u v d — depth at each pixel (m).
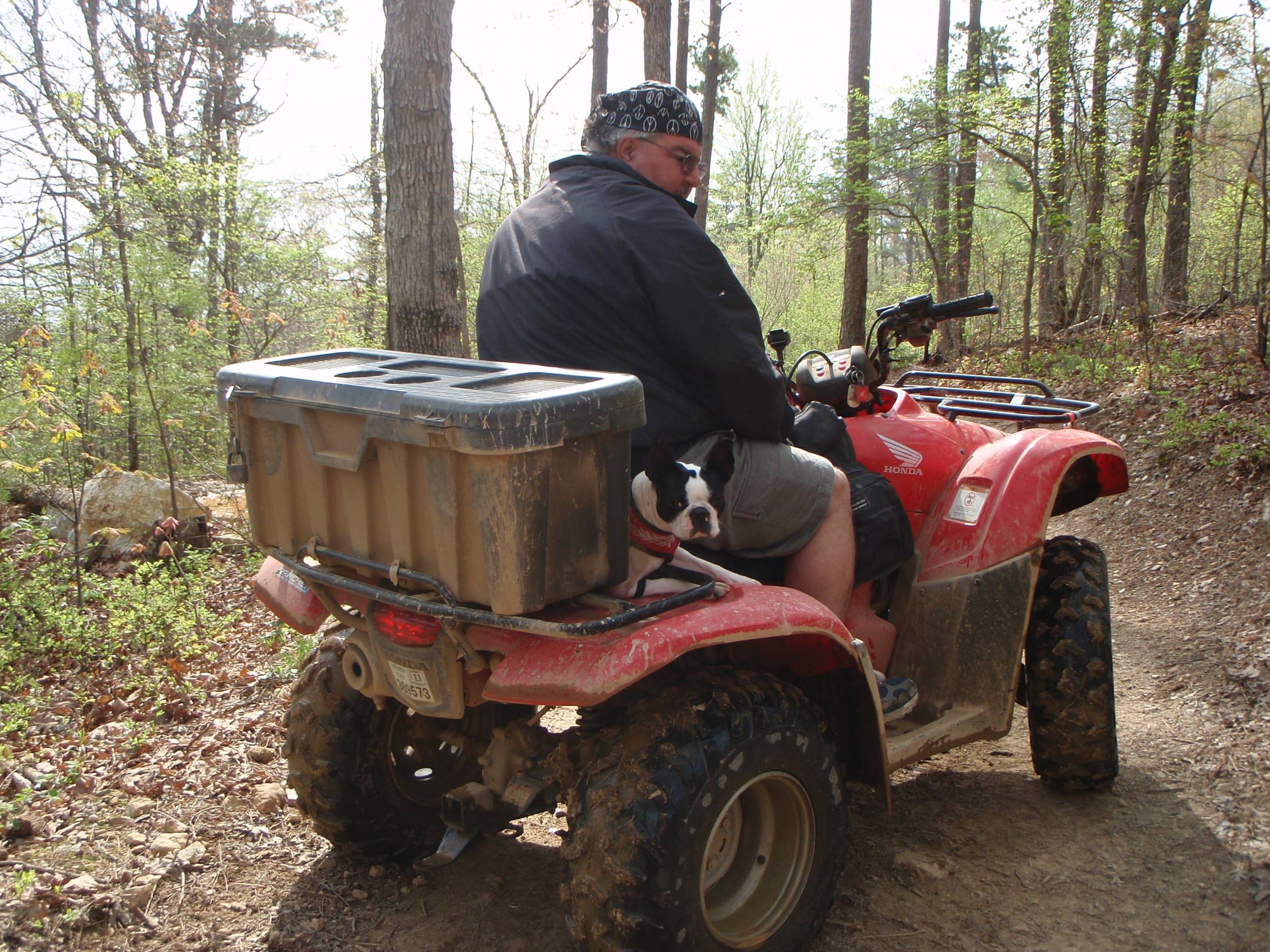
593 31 15.11
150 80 19.73
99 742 3.84
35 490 7.76
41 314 7.47
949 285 17.28
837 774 2.45
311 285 12.82
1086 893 2.69
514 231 2.67
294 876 2.90
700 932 2.12
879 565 2.98
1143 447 7.55
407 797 2.96
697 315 2.42
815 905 2.42
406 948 2.57
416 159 6.21
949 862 2.88
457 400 1.83
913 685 3.08
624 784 2.08
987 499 3.17
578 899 2.06
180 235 10.80
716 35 18.30
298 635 5.14
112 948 2.53
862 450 3.36
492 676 2.12
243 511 7.80
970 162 14.61
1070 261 16.42
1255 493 5.91
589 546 2.02
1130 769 3.39
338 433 2.13
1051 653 3.12
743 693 2.27
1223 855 2.80
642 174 2.71
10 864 2.87
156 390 8.72
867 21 15.32
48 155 8.10
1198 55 11.09
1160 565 5.61
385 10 6.21
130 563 6.52
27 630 5.04
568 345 2.49
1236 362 8.85
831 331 21.78
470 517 1.90
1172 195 14.05
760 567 2.85
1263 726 3.52
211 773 3.51
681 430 2.53
